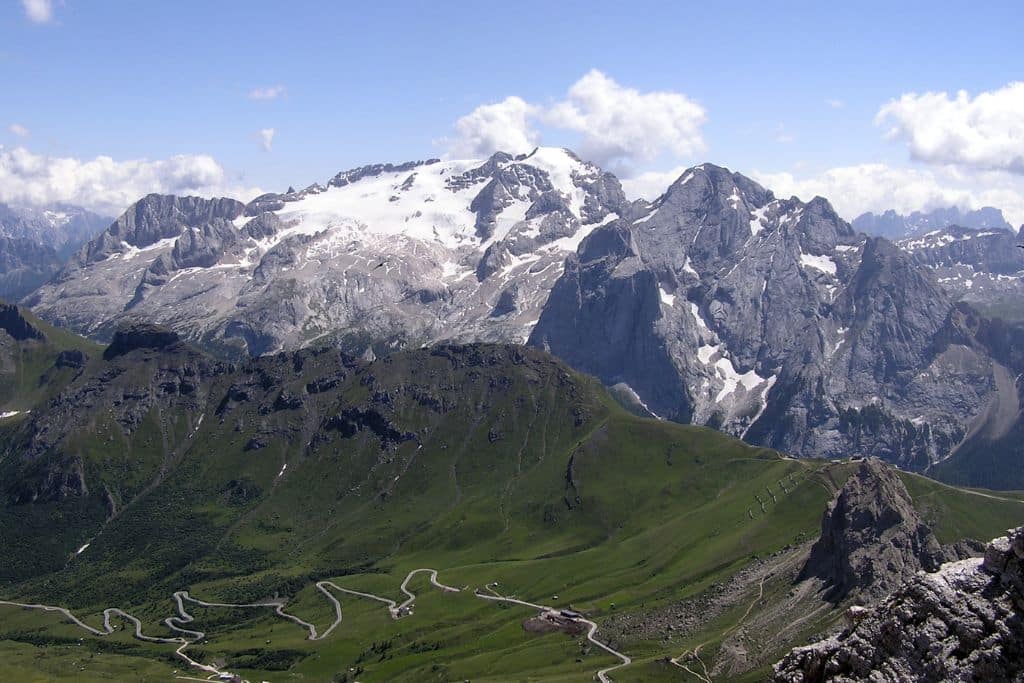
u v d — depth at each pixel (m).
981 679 62.81
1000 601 64.62
